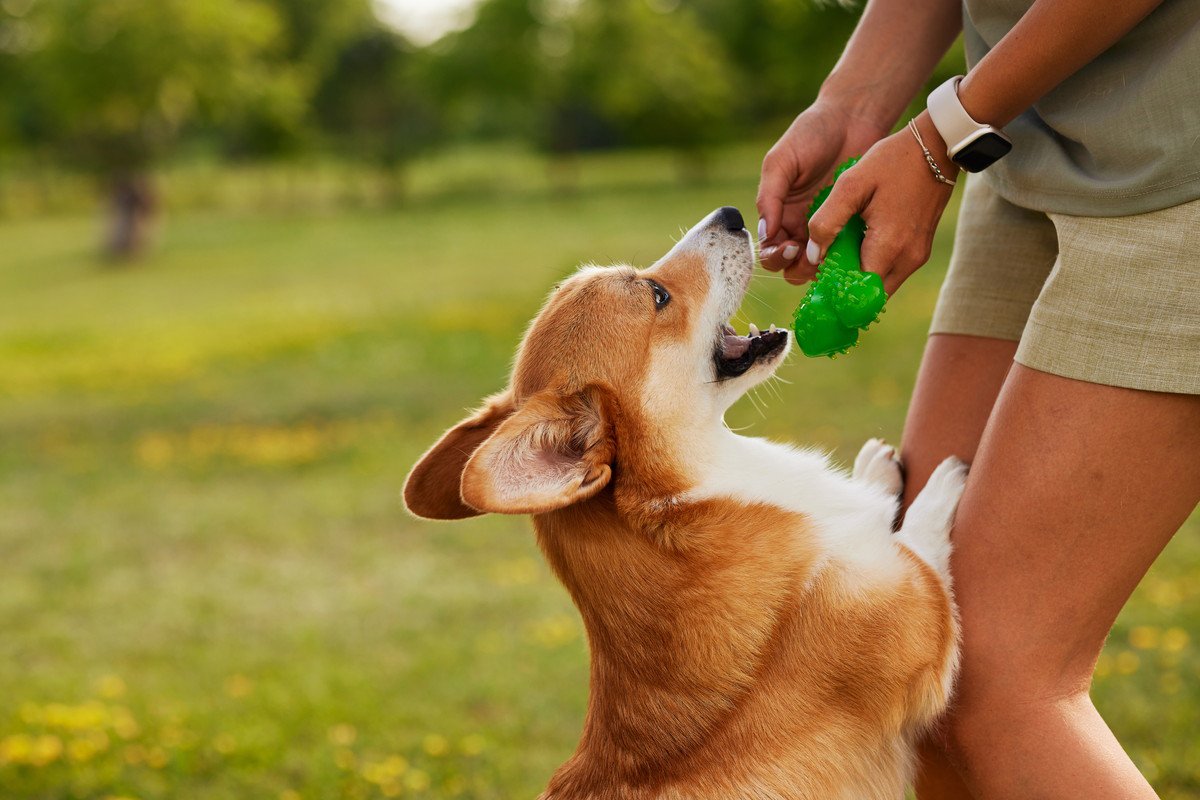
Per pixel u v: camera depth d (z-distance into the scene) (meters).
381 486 8.39
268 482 8.75
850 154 2.41
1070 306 1.86
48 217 45.06
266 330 16.08
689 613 2.34
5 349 16.09
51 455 10.00
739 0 47.94
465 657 5.14
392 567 6.60
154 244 32.62
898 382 9.91
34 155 48.88
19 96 38.88
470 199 43.06
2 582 6.68
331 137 46.31
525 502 2.15
